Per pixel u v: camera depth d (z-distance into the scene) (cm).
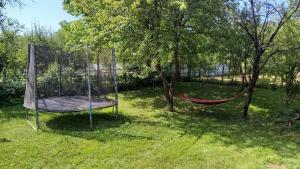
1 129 996
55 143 863
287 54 1170
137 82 1884
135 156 793
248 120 1230
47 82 1162
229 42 1198
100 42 1323
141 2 1135
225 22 1181
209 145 899
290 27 1152
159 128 1057
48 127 1020
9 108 1288
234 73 2028
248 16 1146
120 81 1812
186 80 2183
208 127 1100
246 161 782
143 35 1182
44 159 755
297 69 1251
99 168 716
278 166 758
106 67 1261
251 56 1291
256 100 1611
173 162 763
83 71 1254
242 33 1202
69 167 716
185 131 1033
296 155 830
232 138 973
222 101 1205
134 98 1616
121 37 1184
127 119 1171
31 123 1066
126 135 959
